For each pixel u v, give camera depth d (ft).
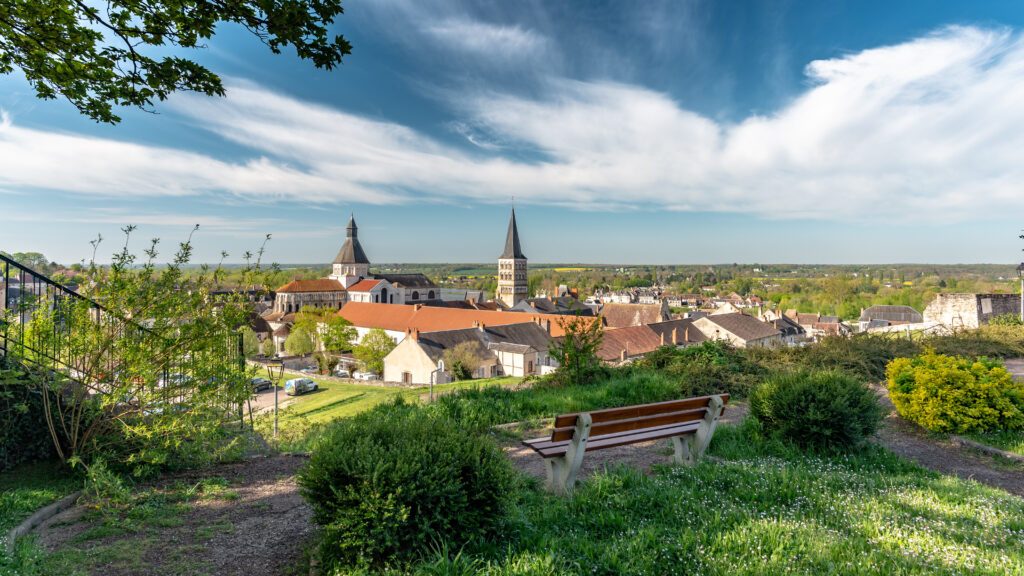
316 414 93.71
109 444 21.81
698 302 571.69
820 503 17.67
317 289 379.96
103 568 13.98
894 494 19.06
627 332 186.19
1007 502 19.04
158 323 21.81
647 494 17.98
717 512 16.17
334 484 14.05
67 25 17.79
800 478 20.12
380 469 13.61
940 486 20.68
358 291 387.55
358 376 187.11
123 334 21.59
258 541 15.84
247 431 28.63
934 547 14.51
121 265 21.39
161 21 18.37
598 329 43.14
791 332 284.20
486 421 30.58
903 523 16.12
